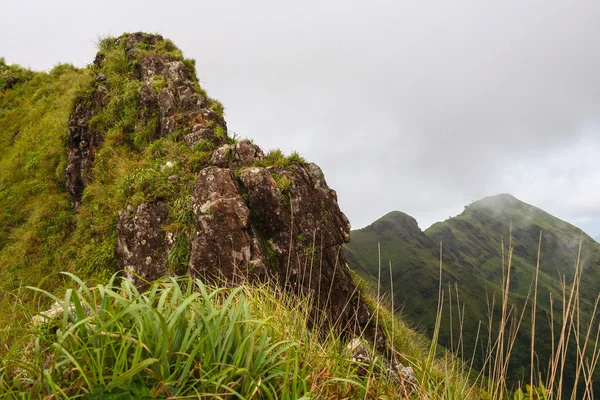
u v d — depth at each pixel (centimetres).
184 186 827
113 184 1017
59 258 1020
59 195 1295
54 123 1628
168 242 770
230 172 770
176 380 238
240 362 263
